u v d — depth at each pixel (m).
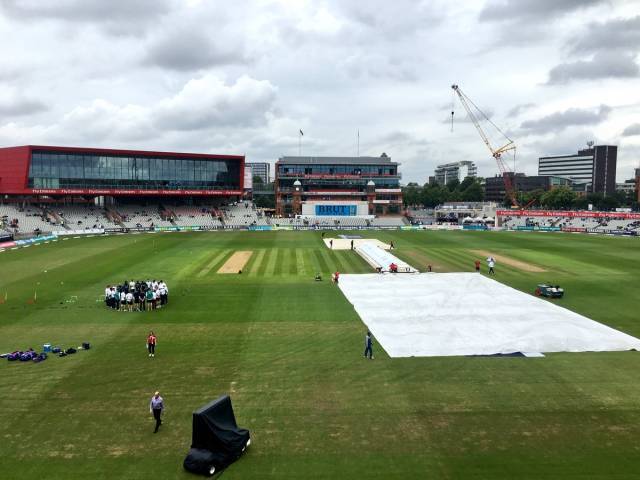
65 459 19.84
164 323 39.12
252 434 21.84
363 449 20.64
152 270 63.28
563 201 191.38
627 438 21.56
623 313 42.66
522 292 51.00
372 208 170.62
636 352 32.75
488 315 41.97
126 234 111.69
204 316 41.28
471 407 24.59
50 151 117.12
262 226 132.38
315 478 18.61
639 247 90.38
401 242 98.56
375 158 185.75
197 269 64.31
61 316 41.16
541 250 86.00
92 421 23.06
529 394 26.12
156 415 22.20
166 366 29.88
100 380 27.75
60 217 118.69
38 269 63.75
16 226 108.31
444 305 45.38
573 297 48.81
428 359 31.34
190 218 133.25
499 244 95.38
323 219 146.38
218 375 28.53
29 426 22.58
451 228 135.38
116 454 20.23
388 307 44.56
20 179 116.06
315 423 22.86
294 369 29.50
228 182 138.50
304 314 42.06
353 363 30.56
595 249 87.44
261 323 39.28
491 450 20.58
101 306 44.53
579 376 28.64
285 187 178.88
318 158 183.25
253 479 18.59
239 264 68.69
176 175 132.25
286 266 67.12
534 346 33.84
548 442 21.23
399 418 23.41
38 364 30.14
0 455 20.16
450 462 19.67
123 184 126.25
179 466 19.38
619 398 25.67
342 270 64.25
